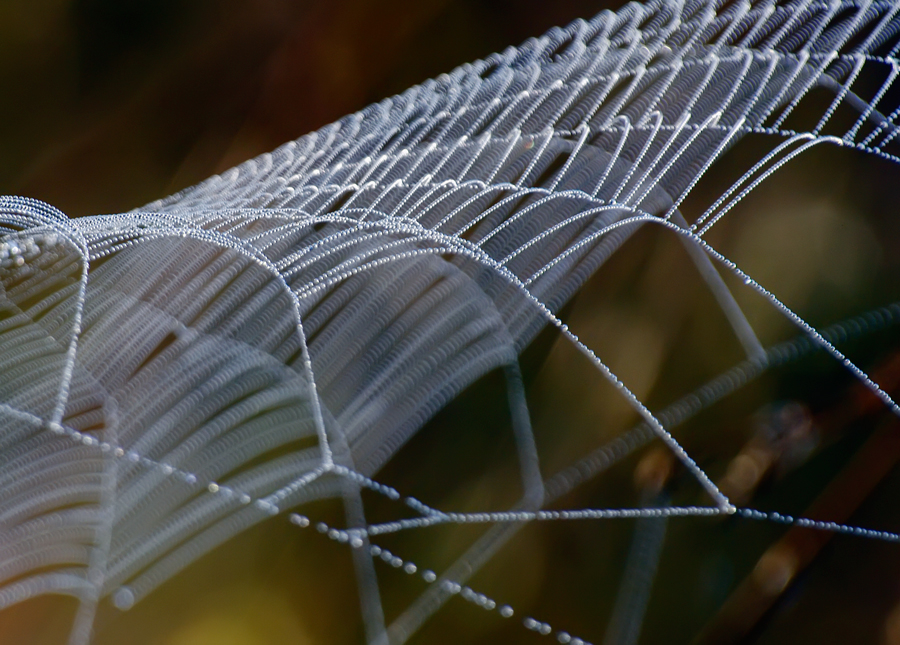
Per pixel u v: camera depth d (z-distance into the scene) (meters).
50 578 0.18
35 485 0.18
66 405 0.18
